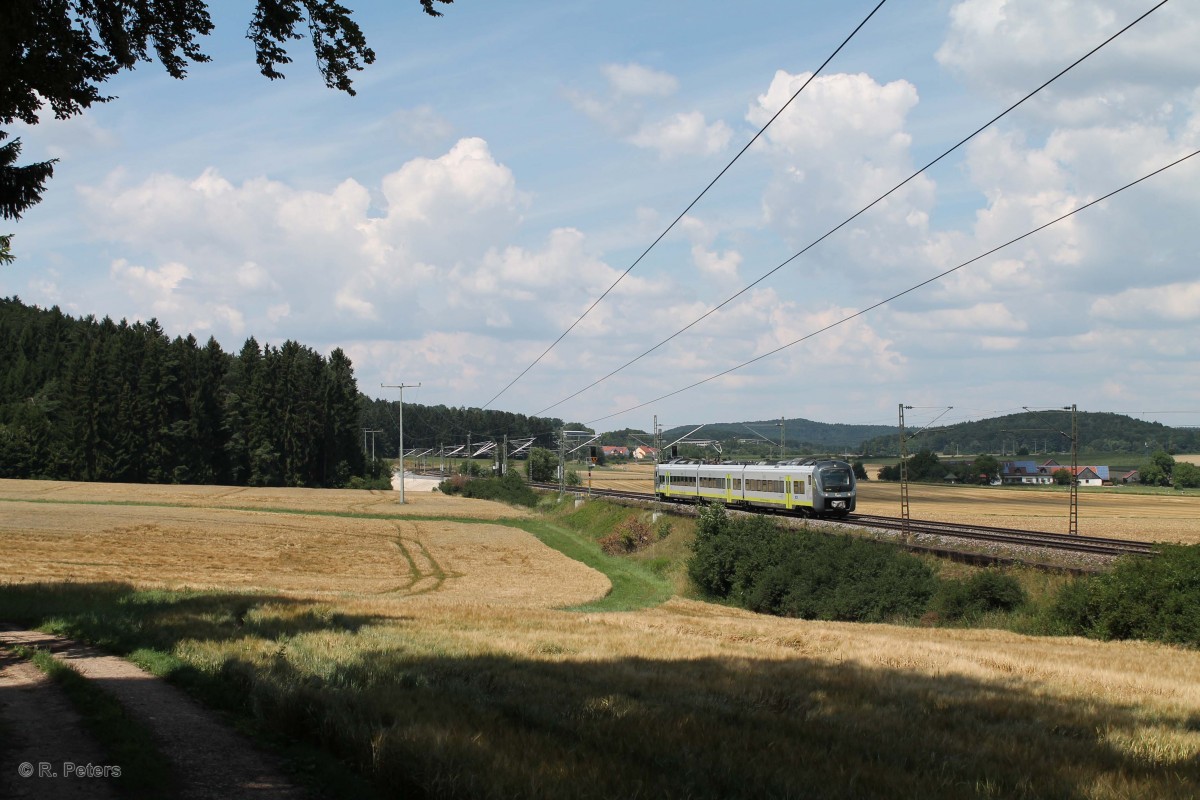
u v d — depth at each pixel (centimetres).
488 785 902
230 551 5812
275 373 14588
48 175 1698
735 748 1123
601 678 1677
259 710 1231
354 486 15462
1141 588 2844
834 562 4059
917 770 1053
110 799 867
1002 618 3312
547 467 15788
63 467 12506
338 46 1558
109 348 13288
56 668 1455
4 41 1359
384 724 1156
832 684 1697
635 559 6344
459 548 6812
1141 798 966
